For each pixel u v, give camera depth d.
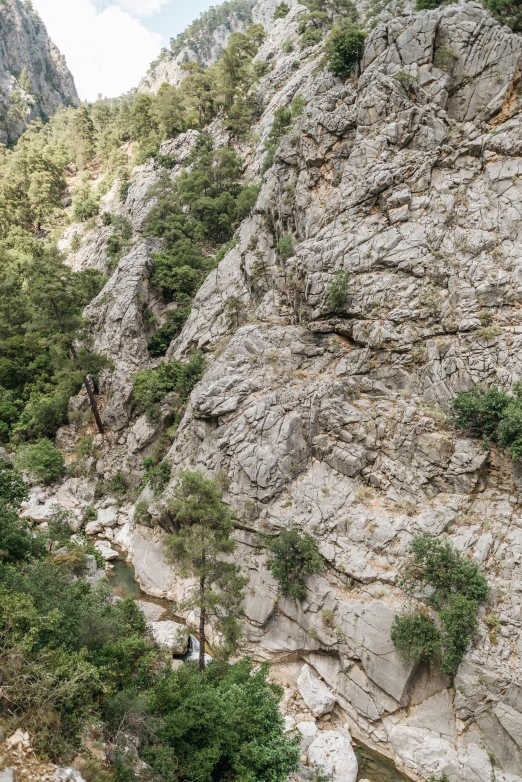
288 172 44.16
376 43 38.78
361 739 25.03
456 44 36.03
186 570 23.92
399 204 34.75
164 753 15.71
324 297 35.25
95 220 87.75
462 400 28.80
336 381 33.47
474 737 22.88
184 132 92.88
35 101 168.00
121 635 22.14
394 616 25.39
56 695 13.64
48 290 47.31
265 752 18.17
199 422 36.88
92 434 50.59
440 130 35.38
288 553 28.89
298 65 84.88
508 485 27.69
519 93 34.59
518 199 32.25
